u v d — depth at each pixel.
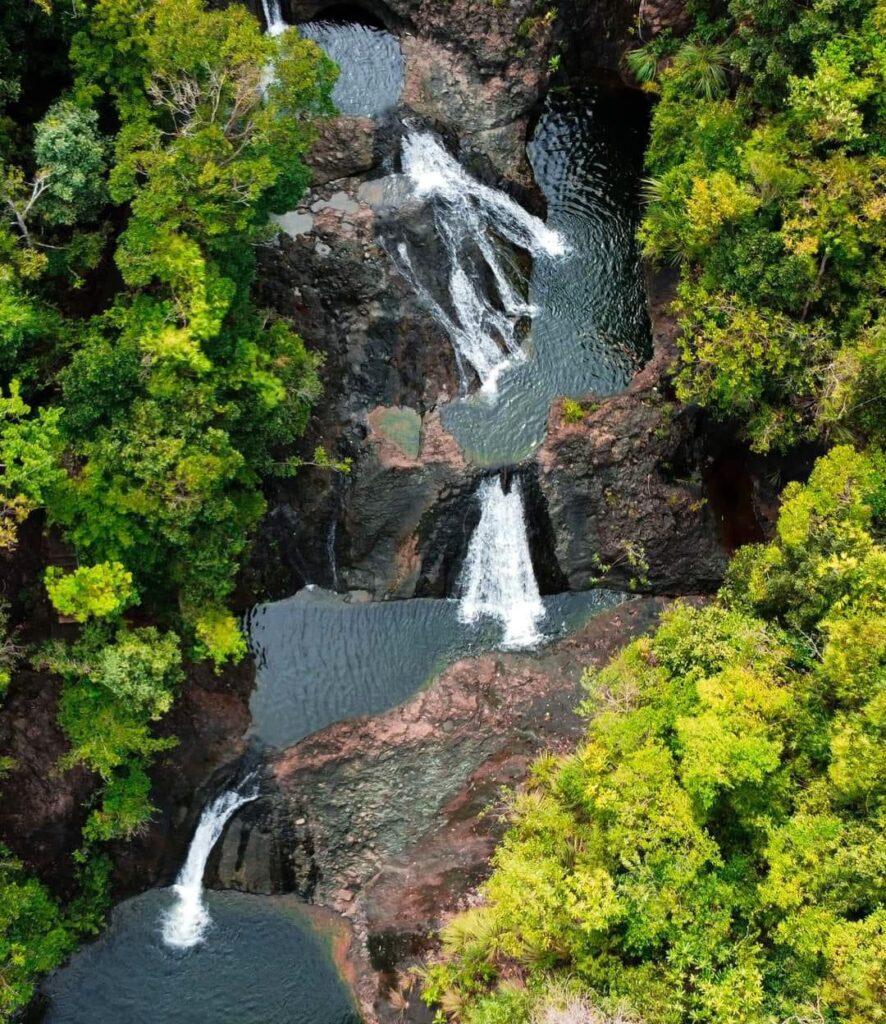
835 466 27.08
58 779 27.67
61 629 27.56
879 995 18.86
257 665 32.34
